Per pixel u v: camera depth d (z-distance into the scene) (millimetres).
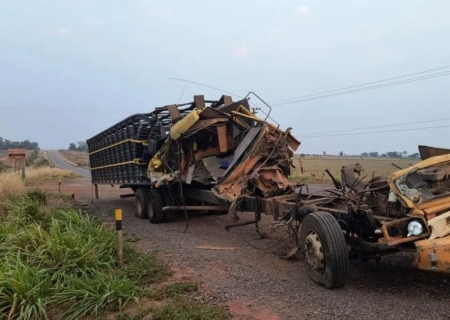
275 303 5031
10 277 5234
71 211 9133
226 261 7055
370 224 5398
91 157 19031
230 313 4730
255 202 8367
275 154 9477
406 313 4602
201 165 10664
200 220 11844
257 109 10109
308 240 5742
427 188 5086
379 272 6199
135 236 9297
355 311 4695
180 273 6355
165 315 4652
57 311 5062
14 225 8180
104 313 4965
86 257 6230
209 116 10125
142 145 12586
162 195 11453
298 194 7516
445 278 5820
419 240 4824
